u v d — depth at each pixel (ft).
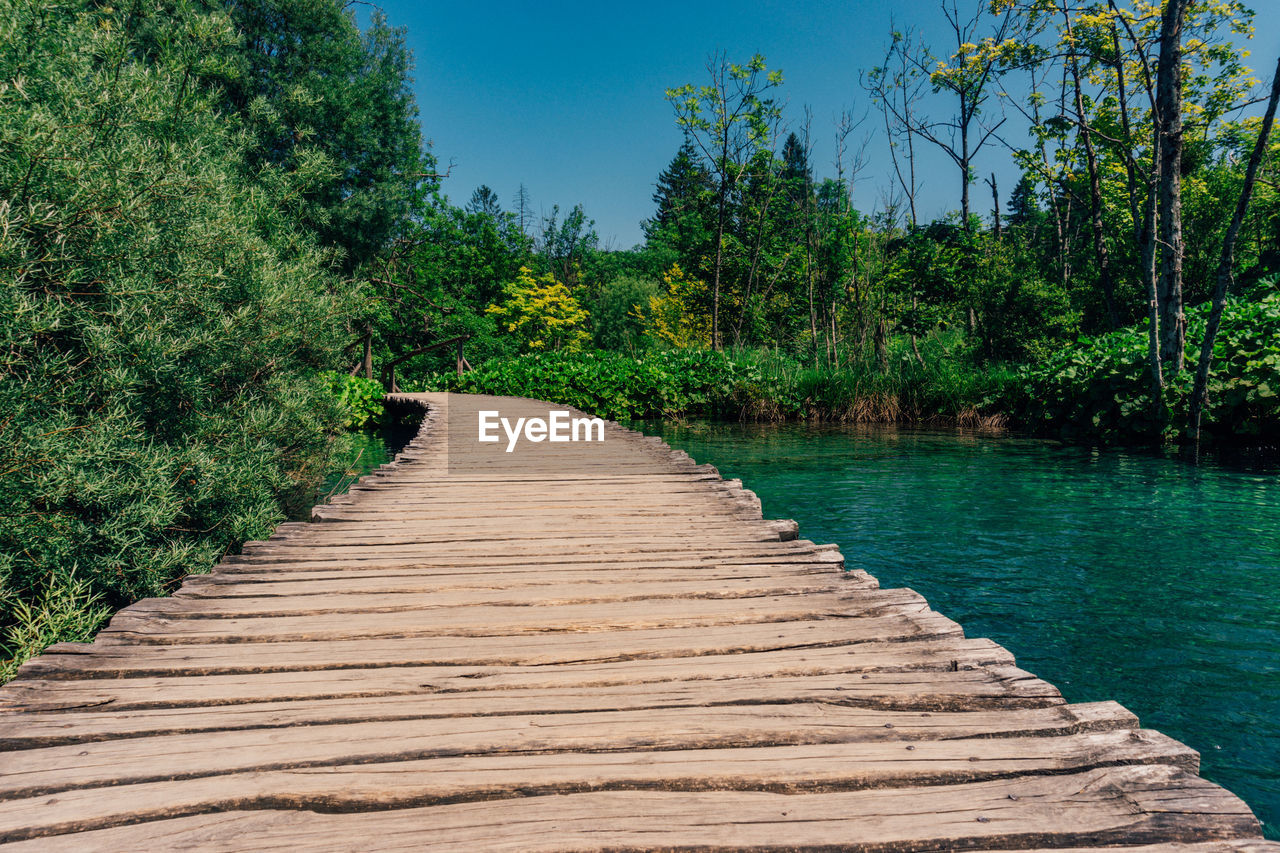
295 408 21.65
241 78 50.29
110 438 14.34
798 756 6.30
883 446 42.78
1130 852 5.13
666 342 119.85
